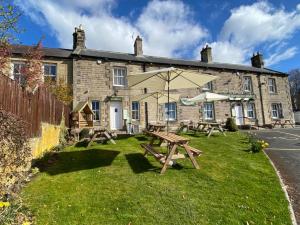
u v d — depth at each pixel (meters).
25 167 5.10
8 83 5.09
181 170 5.97
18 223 3.21
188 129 15.31
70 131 12.40
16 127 4.29
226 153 8.20
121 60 17.52
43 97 7.88
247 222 3.58
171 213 3.77
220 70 21.17
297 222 3.72
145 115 17.97
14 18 8.07
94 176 5.51
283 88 23.97
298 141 11.16
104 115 16.64
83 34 18.02
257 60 25.52
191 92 19.89
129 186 4.85
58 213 3.72
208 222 3.55
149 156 7.45
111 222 3.49
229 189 4.80
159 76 8.00
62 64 16.09
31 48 12.49
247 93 21.92
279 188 5.00
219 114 20.61
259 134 14.41
